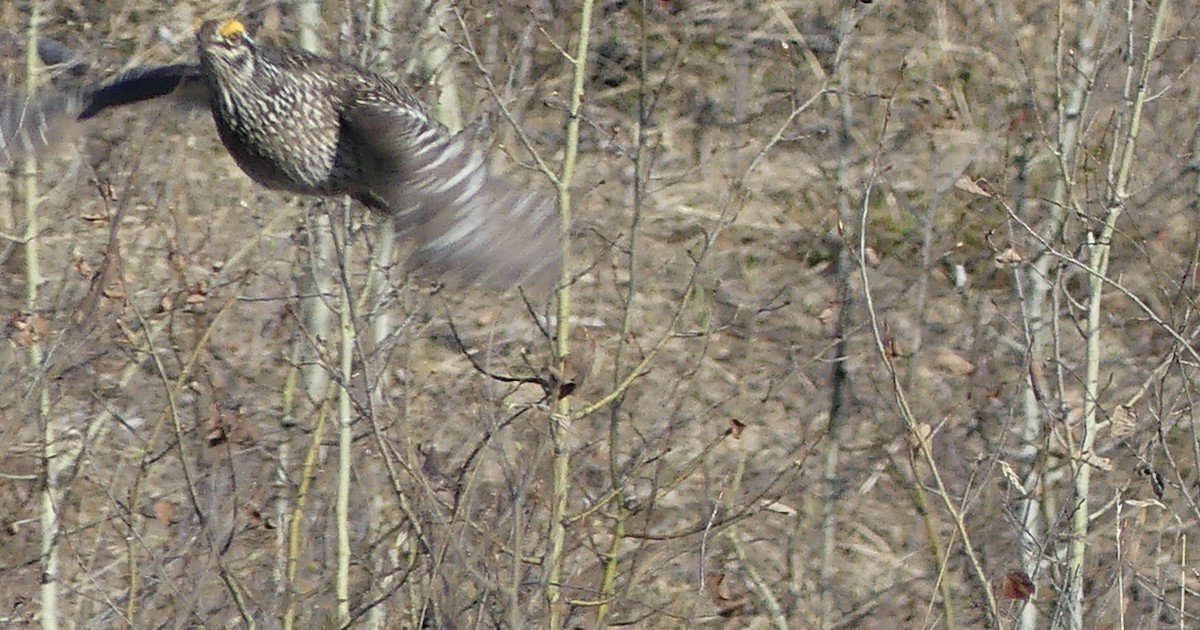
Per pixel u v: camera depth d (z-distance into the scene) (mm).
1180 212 19266
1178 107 19094
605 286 20469
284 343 17531
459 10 16297
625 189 21438
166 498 15789
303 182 10711
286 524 15398
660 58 23000
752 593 17375
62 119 11227
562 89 21359
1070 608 14094
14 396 15875
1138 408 16922
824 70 22812
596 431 18078
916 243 20547
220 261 17734
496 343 17188
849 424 19016
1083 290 18062
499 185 9047
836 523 18016
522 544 13383
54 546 14875
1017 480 14445
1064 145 16062
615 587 15523
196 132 18922
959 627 16797
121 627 15117
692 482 18141
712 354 20172
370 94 10383
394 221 8961
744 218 22016
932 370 18922
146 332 14352
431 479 14383
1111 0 18109
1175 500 15602
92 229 17344
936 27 22078
